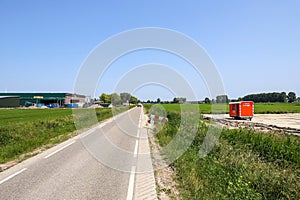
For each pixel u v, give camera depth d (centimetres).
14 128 1392
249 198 484
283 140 1065
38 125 1658
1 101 8781
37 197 502
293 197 499
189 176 618
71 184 582
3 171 696
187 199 495
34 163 785
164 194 529
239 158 775
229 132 1287
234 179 582
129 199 498
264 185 554
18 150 955
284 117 3562
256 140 1047
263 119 3156
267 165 754
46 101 10075
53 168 724
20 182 595
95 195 515
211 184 568
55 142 1202
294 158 810
